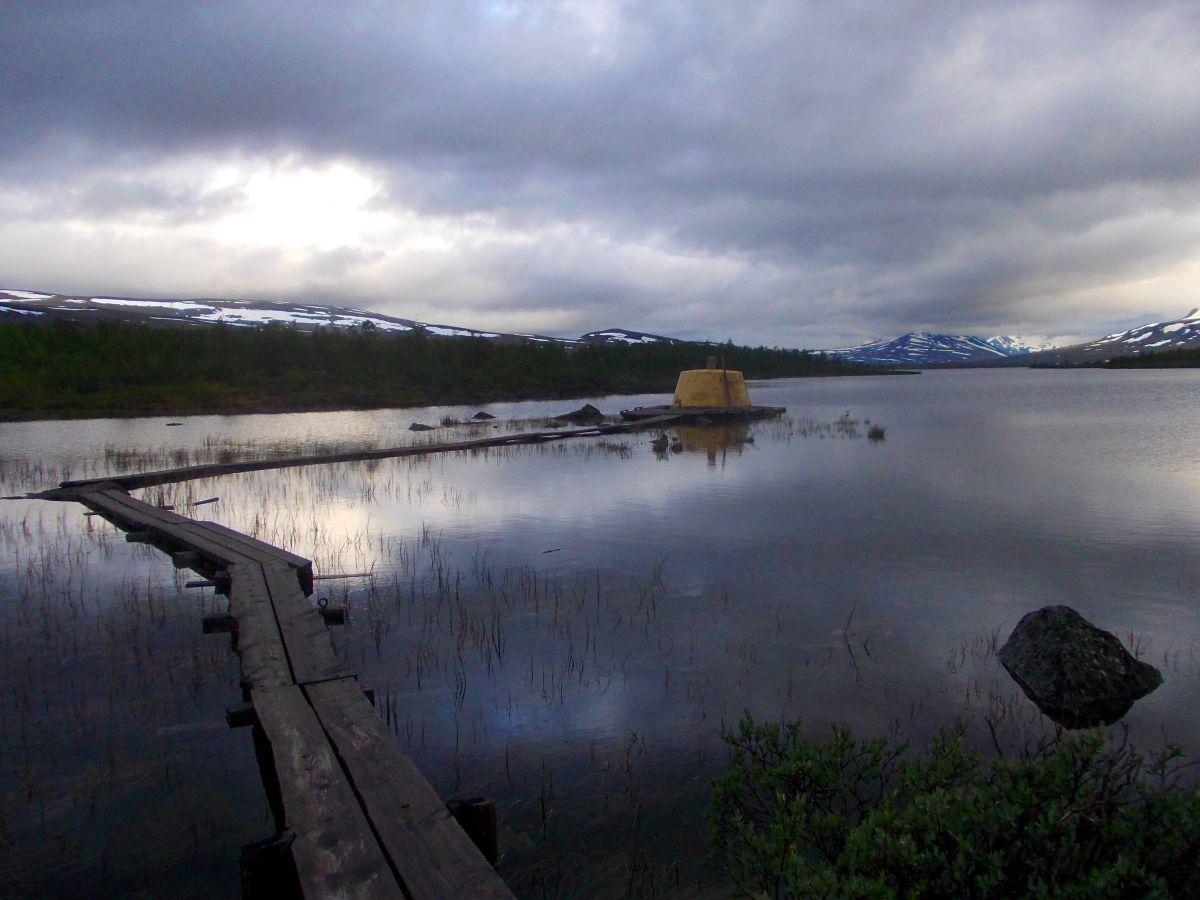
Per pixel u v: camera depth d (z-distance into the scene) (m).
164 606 7.81
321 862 3.08
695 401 33.41
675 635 6.75
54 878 3.69
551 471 17.14
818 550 9.69
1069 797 3.07
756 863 3.31
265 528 11.52
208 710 5.41
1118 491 13.72
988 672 5.88
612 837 3.95
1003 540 10.09
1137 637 6.57
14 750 4.87
